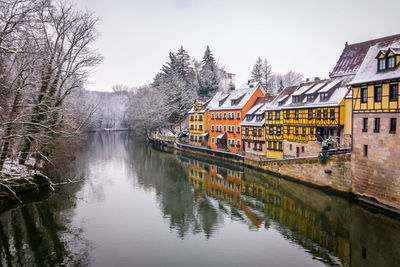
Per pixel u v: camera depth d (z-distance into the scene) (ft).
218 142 156.97
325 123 93.71
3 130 50.16
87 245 50.31
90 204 71.61
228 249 49.75
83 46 71.00
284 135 112.98
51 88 63.36
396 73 59.36
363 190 68.64
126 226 58.90
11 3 40.34
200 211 68.59
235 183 95.35
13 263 43.88
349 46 109.19
